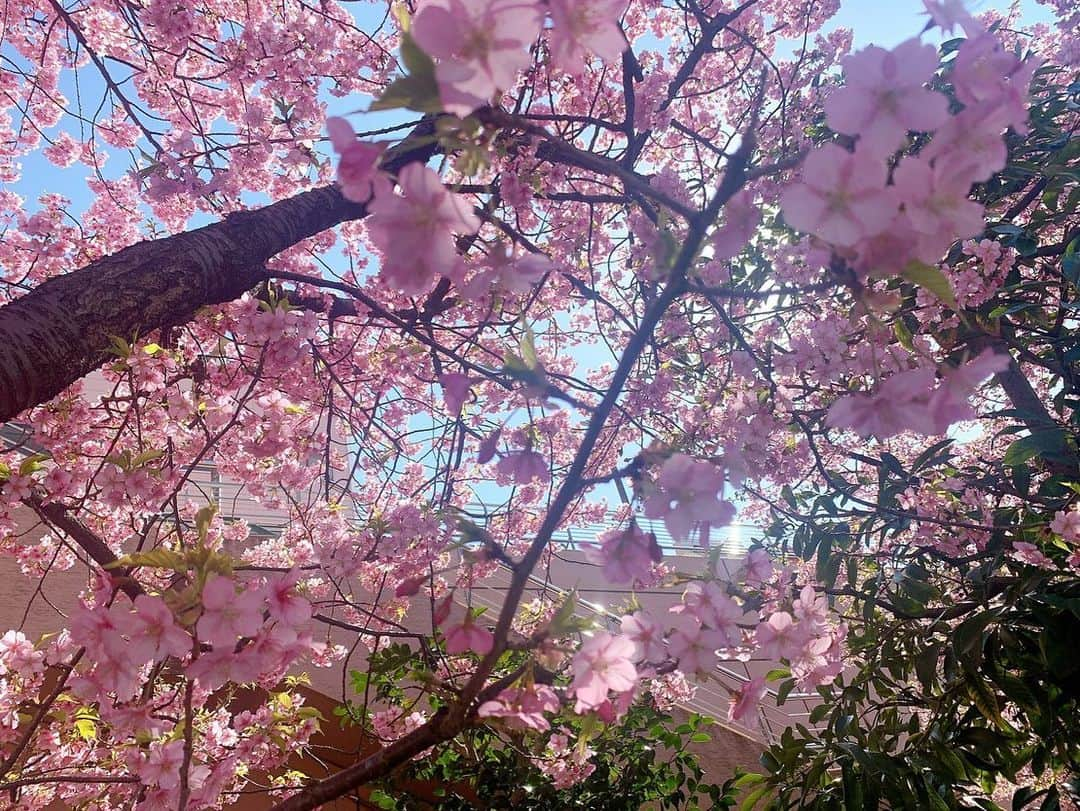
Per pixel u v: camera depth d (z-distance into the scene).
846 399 0.28
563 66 0.23
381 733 0.93
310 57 0.95
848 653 0.90
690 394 0.98
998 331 0.72
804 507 1.05
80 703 0.79
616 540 0.29
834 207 0.23
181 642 0.31
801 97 0.99
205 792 0.44
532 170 0.75
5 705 0.71
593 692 0.28
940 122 0.22
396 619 1.00
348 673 1.21
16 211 1.00
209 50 0.94
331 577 0.78
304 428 0.83
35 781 0.58
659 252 0.26
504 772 0.94
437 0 0.20
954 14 0.22
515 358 0.26
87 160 1.18
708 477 0.27
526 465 0.32
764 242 0.79
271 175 1.02
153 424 0.71
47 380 0.43
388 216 0.22
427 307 0.88
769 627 0.38
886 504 0.88
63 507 0.61
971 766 0.70
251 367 0.82
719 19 0.72
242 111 1.12
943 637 0.83
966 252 0.73
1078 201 0.76
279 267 1.03
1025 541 0.76
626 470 0.28
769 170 0.26
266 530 1.34
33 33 1.14
